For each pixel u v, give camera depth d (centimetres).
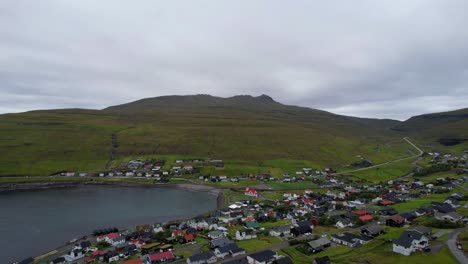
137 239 11338
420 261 8319
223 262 9131
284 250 9919
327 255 9262
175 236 11469
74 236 13000
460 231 10556
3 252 11412
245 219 13638
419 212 13112
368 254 9131
